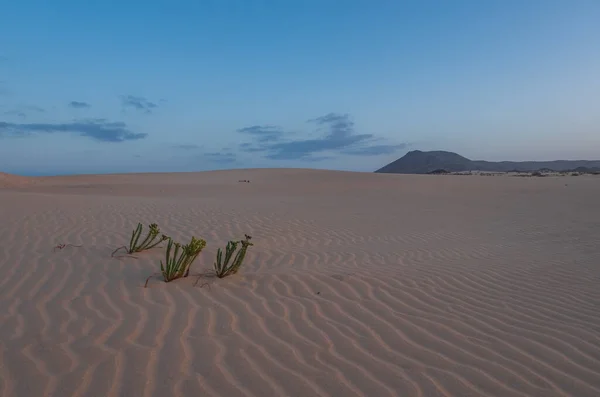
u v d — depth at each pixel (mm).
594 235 11297
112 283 5539
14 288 5273
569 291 6004
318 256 8070
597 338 4301
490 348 4027
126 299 4965
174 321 4387
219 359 3623
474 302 5414
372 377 3436
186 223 10945
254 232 10312
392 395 3191
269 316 4645
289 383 3301
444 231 11938
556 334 4395
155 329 4168
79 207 12500
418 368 3605
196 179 40969
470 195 24812
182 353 3699
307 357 3730
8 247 7277
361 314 4816
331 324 4496
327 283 5922
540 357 3867
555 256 8570
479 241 10469
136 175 45656
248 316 4617
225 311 4730
